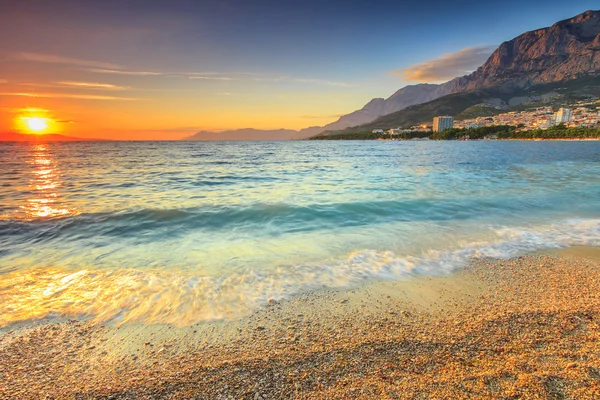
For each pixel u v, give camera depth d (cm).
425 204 1291
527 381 333
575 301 538
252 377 354
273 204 1264
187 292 568
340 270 669
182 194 1516
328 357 388
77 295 556
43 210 1155
